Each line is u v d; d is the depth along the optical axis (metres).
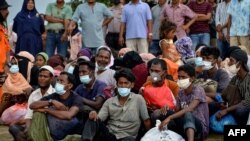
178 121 8.12
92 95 8.97
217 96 9.22
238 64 8.96
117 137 8.19
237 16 12.91
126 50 11.38
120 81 8.18
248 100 8.77
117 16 13.85
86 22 13.03
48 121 8.34
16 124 9.00
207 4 13.48
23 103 10.30
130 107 8.25
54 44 13.75
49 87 9.03
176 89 9.04
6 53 11.08
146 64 9.93
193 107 8.40
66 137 8.14
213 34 14.22
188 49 10.58
